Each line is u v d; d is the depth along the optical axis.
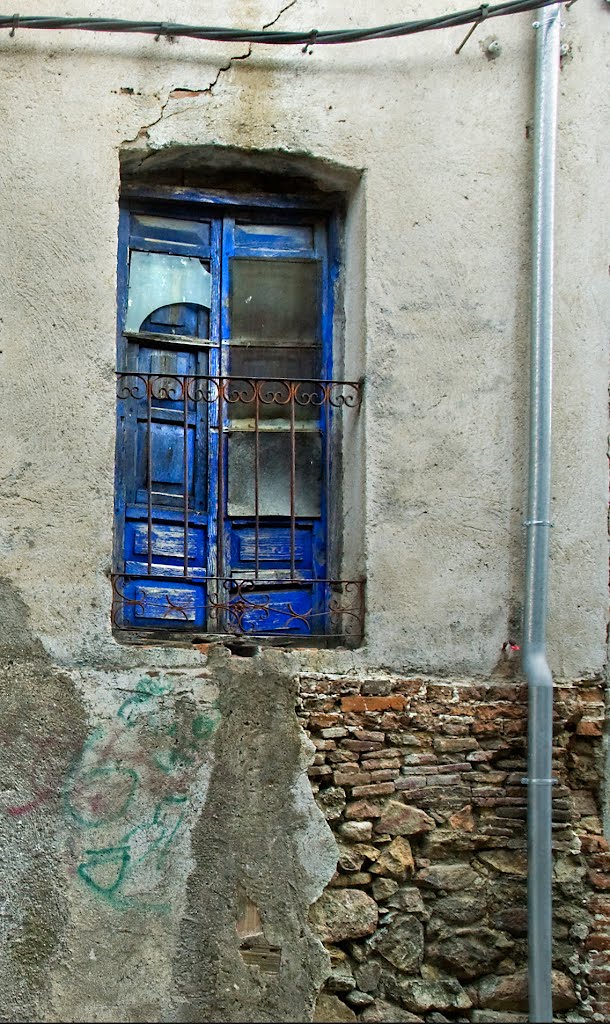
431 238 5.28
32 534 4.86
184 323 5.45
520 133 5.37
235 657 4.95
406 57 5.34
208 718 4.87
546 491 5.11
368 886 4.91
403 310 5.23
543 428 5.13
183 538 5.27
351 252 5.41
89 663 4.82
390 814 4.95
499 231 5.31
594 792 5.16
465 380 5.24
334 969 4.81
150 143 5.14
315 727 4.96
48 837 4.68
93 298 5.00
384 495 5.14
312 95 5.27
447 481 5.19
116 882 4.70
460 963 4.90
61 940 4.62
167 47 5.18
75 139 5.06
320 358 5.48
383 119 5.30
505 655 5.14
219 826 4.80
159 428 5.34
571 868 5.06
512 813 5.04
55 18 4.98
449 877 4.95
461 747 5.05
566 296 5.32
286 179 5.46
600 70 5.46
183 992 4.66
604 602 5.24
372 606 5.08
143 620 5.16
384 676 5.05
